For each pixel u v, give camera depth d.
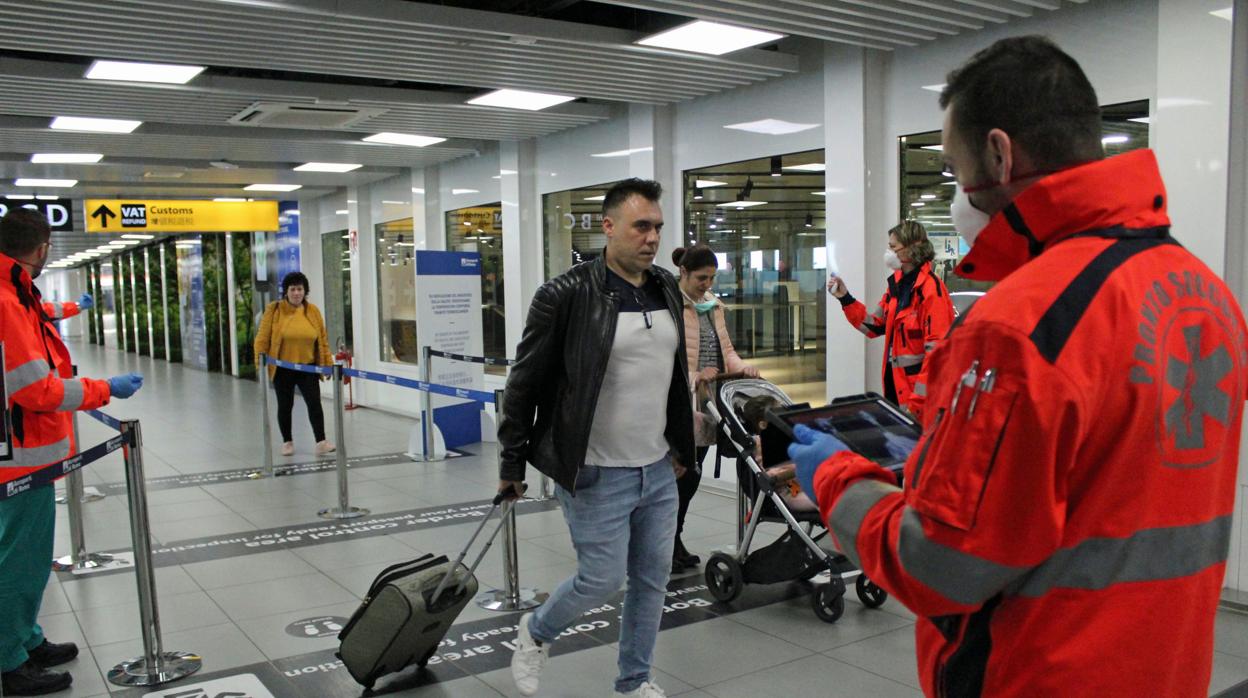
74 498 5.23
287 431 8.82
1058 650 1.05
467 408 9.12
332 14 4.95
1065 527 1.04
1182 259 1.11
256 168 10.82
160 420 11.64
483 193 10.29
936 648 1.20
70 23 5.04
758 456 4.34
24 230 3.44
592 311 2.98
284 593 4.69
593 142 8.66
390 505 6.64
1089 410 1.00
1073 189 1.08
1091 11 4.99
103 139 8.65
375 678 3.45
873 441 1.69
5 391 3.22
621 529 3.02
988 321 1.05
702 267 4.75
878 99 6.11
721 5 5.00
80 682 3.62
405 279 11.98
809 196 6.66
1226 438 1.13
